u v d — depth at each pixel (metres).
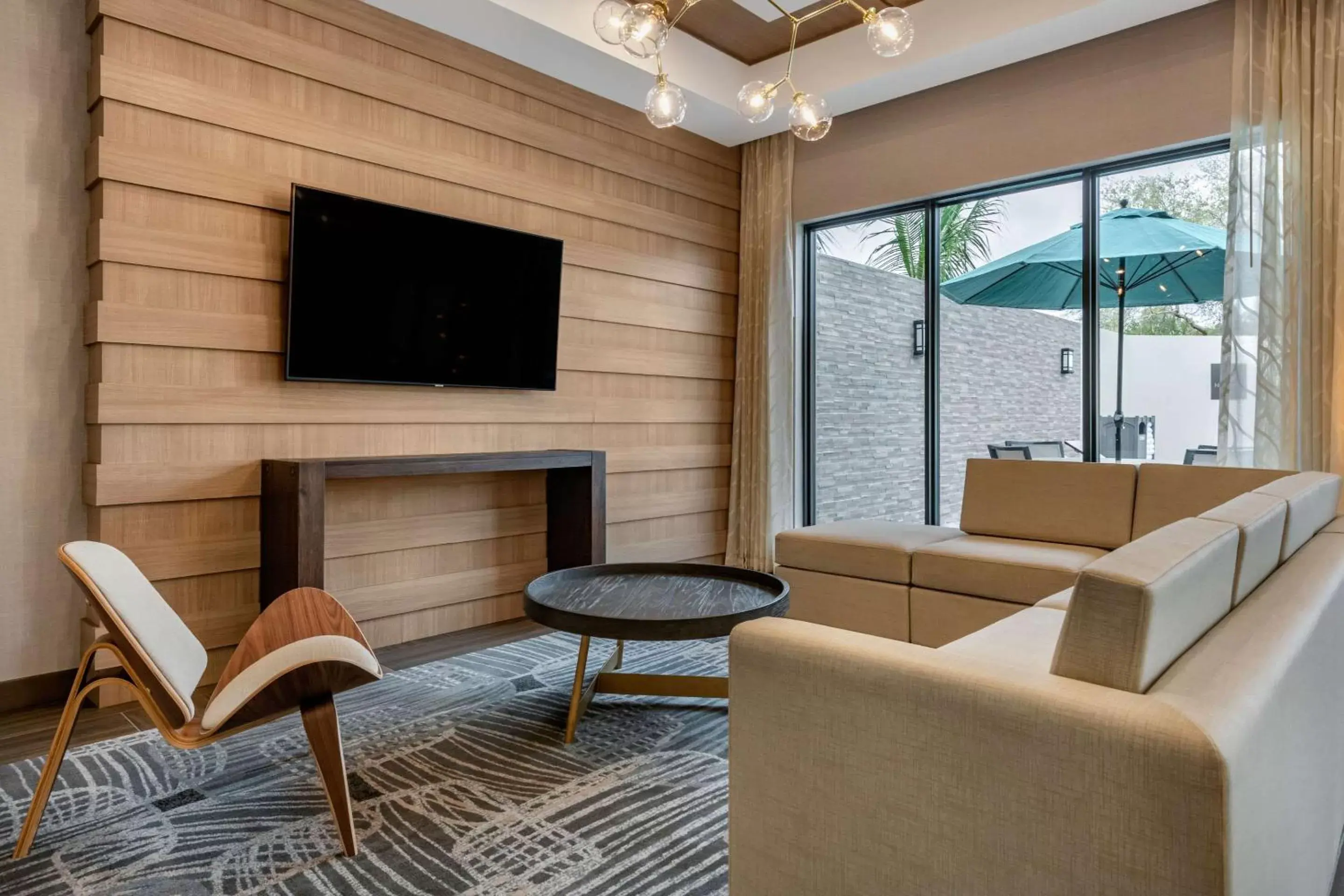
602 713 2.62
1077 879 0.93
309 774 2.17
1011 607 2.94
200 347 2.88
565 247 4.07
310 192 3.05
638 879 1.67
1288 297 3.18
